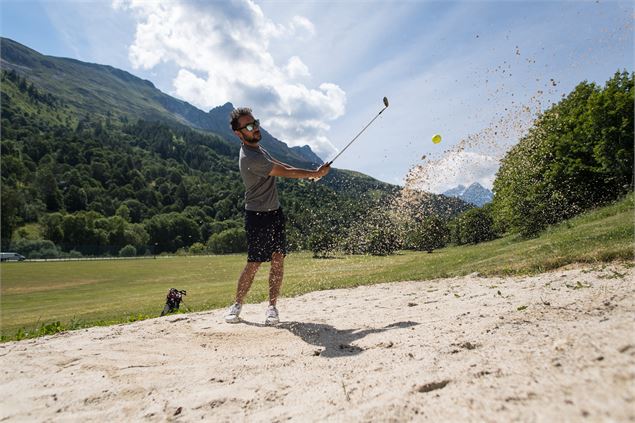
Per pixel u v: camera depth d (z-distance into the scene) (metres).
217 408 2.01
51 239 91.62
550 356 1.70
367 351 2.73
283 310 5.21
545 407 1.29
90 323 6.09
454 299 4.79
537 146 21.80
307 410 1.81
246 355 3.02
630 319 1.91
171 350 3.31
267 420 1.78
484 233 28.23
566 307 2.83
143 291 33.00
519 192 21.62
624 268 4.90
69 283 44.31
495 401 1.42
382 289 6.97
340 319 4.12
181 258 80.38
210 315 5.01
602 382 1.34
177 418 1.95
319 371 2.40
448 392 1.62
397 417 1.51
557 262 6.37
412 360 2.28
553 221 20.78
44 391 2.47
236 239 89.12
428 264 11.98
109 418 2.04
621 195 21.36
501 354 1.94
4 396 2.44
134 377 2.61
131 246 91.44
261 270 26.02
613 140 21.12
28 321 17.78
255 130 4.13
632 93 21.14
